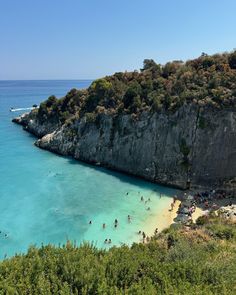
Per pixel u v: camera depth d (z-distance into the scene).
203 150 77.50
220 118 76.88
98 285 16.94
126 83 109.81
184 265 20.28
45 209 64.06
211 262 22.34
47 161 97.75
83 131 101.19
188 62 103.50
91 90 114.62
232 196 70.38
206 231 37.12
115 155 90.31
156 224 58.25
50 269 18.30
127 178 83.94
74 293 16.89
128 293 17.06
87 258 19.58
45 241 52.22
